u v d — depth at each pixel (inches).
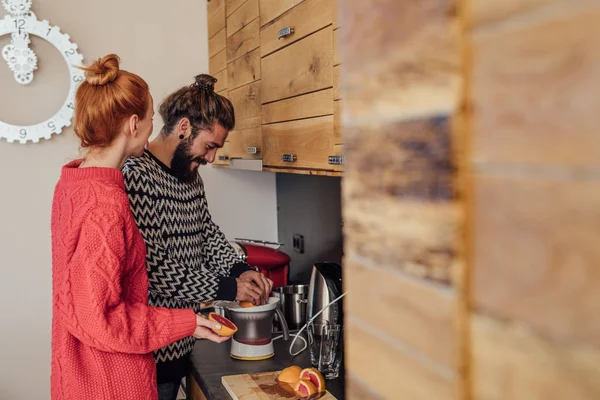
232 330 65.7
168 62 123.5
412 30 14.6
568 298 11.0
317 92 69.9
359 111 17.3
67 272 57.2
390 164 15.9
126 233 59.6
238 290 77.1
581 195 10.7
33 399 118.0
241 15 98.9
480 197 12.9
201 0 124.2
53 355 61.6
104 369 59.2
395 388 16.3
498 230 12.5
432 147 14.1
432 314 14.5
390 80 15.6
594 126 10.4
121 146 63.8
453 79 13.3
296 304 95.7
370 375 17.6
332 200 103.3
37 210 116.2
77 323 57.1
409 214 15.2
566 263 11.0
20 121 114.3
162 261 73.1
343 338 76.2
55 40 114.7
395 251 15.9
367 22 16.6
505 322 12.4
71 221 58.2
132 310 60.0
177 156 79.0
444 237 13.9
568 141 10.9
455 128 13.3
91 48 118.6
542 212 11.4
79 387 58.5
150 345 60.5
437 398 14.5
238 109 103.8
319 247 109.5
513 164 12.0
